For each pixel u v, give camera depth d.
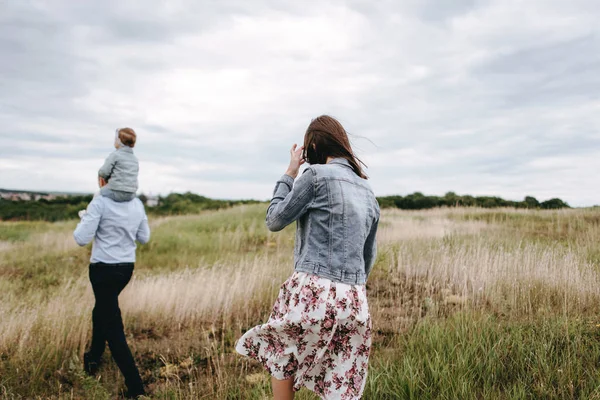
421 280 6.31
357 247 2.30
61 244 12.57
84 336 4.23
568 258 6.02
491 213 15.96
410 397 2.90
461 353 3.36
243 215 16.86
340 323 2.21
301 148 2.51
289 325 2.20
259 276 6.27
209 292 5.57
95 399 3.35
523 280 5.39
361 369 2.32
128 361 3.46
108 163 3.71
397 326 4.52
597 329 3.71
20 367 3.76
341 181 2.32
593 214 13.02
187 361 4.04
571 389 2.79
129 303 5.36
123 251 3.70
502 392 2.98
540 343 3.40
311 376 2.30
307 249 2.28
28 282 7.90
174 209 26.33
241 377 3.68
